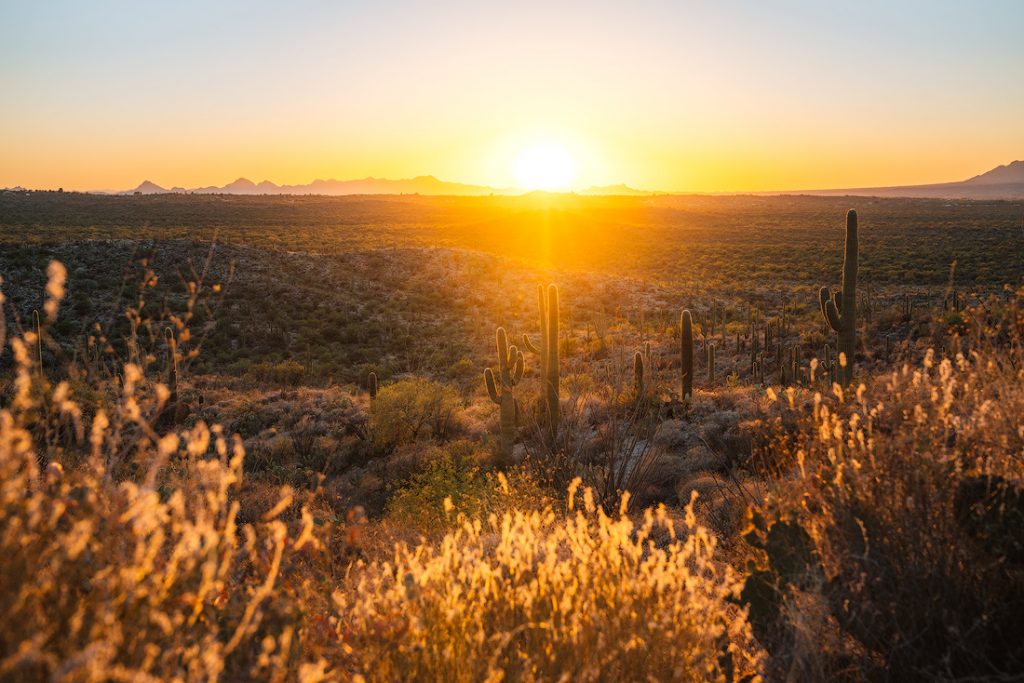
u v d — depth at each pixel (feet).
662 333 127.95
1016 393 11.89
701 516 17.78
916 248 275.39
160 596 6.09
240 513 19.93
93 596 5.95
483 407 68.03
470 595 9.07
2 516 5.81
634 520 21.90
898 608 9.05
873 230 367.66
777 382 67.41
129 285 153.17
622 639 8.12
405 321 171.53
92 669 4.75
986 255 236.22
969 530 9.57
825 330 102.17
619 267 283.79
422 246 274.16
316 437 62.03
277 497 21.84
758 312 162.40
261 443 57.98
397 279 210.59
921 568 9.27
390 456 53.36
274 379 115.34
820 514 11.03
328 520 15.42
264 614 7.64
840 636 9.48
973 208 601.21
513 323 168.76
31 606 5.54
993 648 8.89
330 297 183.42
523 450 43.65
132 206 489.26
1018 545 9.21
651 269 274.36
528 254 317.01
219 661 5.89
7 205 435.12
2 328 6.15
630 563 10.43
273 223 412.98
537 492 27.32
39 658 4.68
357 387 107.04
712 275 250.57
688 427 40.16
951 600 9.00
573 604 8.89
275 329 151.74
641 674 7.97
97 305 137.59
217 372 119.24
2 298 6.22
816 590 9.05
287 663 7.25
